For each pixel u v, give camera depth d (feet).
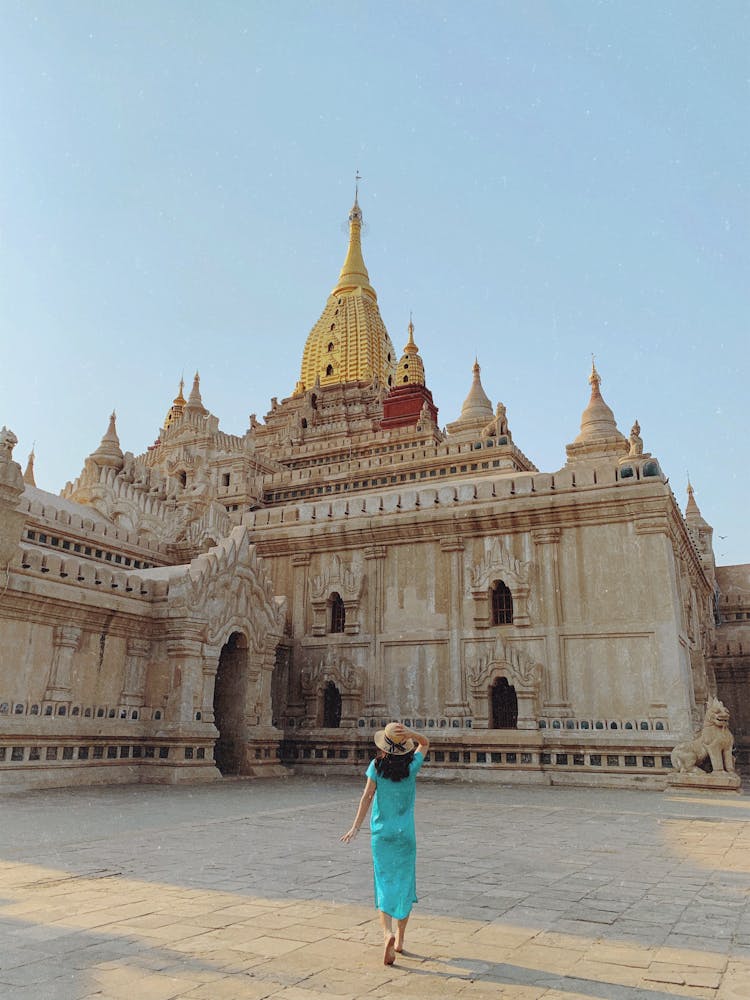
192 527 124.26
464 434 174.70
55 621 77.97
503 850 42.06
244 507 155.74
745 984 20.38
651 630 92.02
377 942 23.99
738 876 35.12
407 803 24.00
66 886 31.22
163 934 24.50
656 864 38.11
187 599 87.35
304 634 113.60
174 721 84.84
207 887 31.30
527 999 19.24
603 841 45.78
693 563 119.34
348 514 115.03
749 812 61.62
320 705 109.29
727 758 83.05
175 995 19.24
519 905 29.09
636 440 109.60
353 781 90.74
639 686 91.09
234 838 44.21
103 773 79.61
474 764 95.35
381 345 273.95
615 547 96.63
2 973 20.75
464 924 26.30
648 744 87.35
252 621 99.14
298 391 265.54
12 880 32.30
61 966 21.36
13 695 72.64
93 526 108.37
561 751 91.97
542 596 98.78
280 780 90.99
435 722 101.09
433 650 104.12
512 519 102.37
